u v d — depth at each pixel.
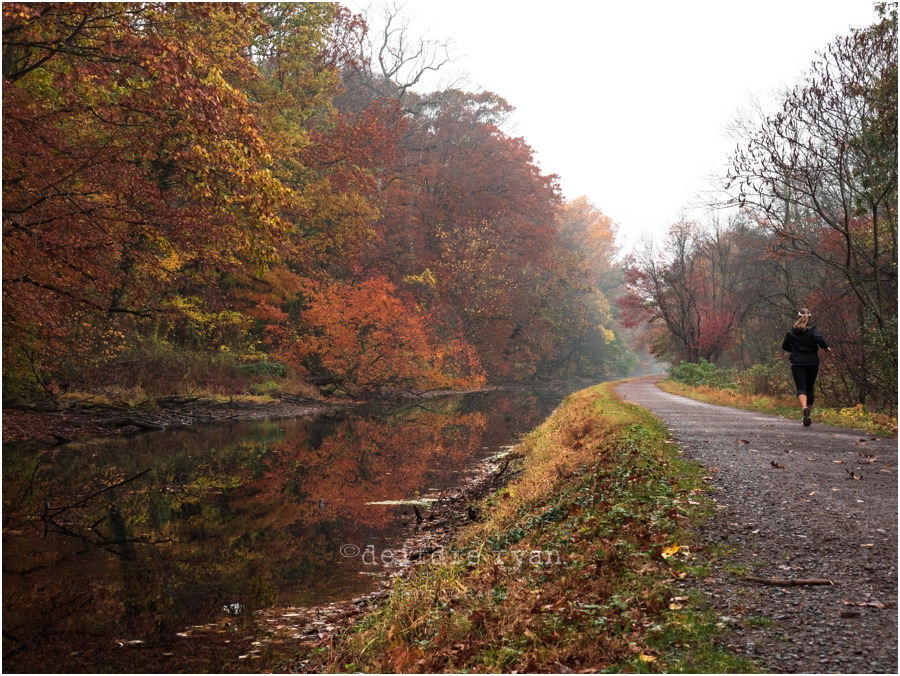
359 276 43.53
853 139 17.20
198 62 14.55
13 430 17.03
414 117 59.72
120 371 23.50
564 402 28.81
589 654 3.85
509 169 60.75
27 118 14.23
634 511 6.49
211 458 16.31
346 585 7.22
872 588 4.49
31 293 15.39
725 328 46.84
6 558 8.24
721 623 4.04
